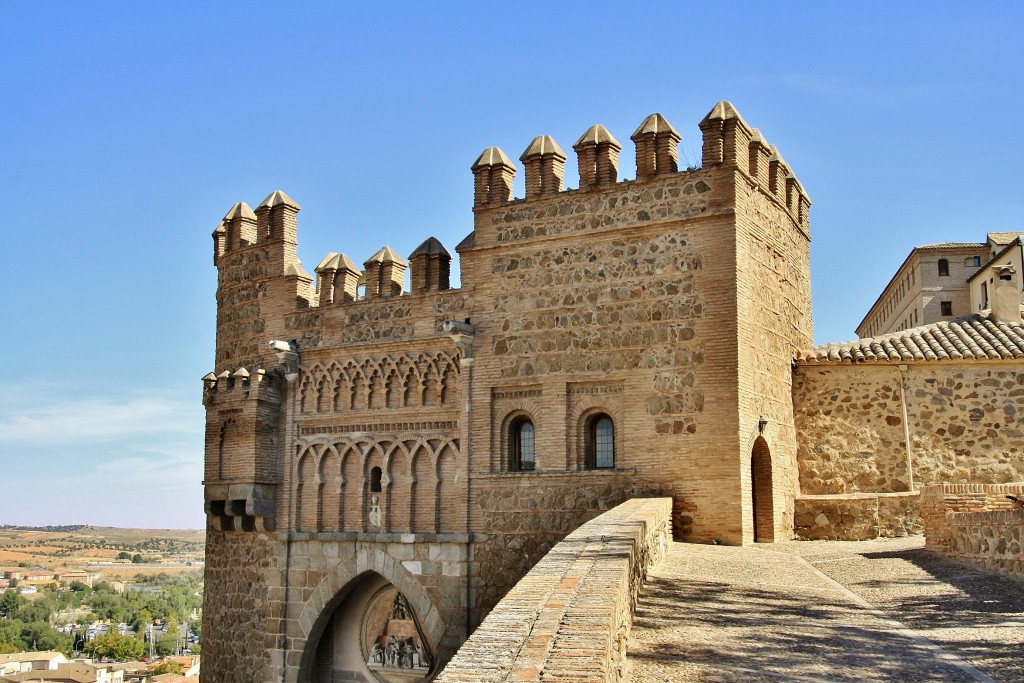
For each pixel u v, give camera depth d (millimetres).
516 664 8750
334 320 30547
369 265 30188
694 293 25125
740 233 25219
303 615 29797
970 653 12977
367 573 29047
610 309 26047
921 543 24531
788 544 25672
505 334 27359
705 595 16703
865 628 14570
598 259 26391
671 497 24328
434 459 28219
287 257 32125
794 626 14555
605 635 9477
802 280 31250
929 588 17812
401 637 29141
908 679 11672
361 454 29469
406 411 28828
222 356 33500
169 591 198875
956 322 31359
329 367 30406
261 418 30547
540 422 26578
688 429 24719
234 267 33375
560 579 11906
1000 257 52688
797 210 31047
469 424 27562
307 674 29812
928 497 22359
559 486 26031
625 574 12578
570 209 26922
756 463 26781
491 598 26688
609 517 18297
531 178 27578
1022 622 14805
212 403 31609
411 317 29109
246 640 30688
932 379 28922
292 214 32531
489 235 28016
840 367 29281
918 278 68000
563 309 26641
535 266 27219
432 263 29188
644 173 26047
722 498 24156
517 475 26656
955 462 28453
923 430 28719
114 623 158375
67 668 94000
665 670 11773
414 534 28016
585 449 26109
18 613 156875
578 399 26219
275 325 31812
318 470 30203
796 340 30062
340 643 30016
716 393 24531
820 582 18828
